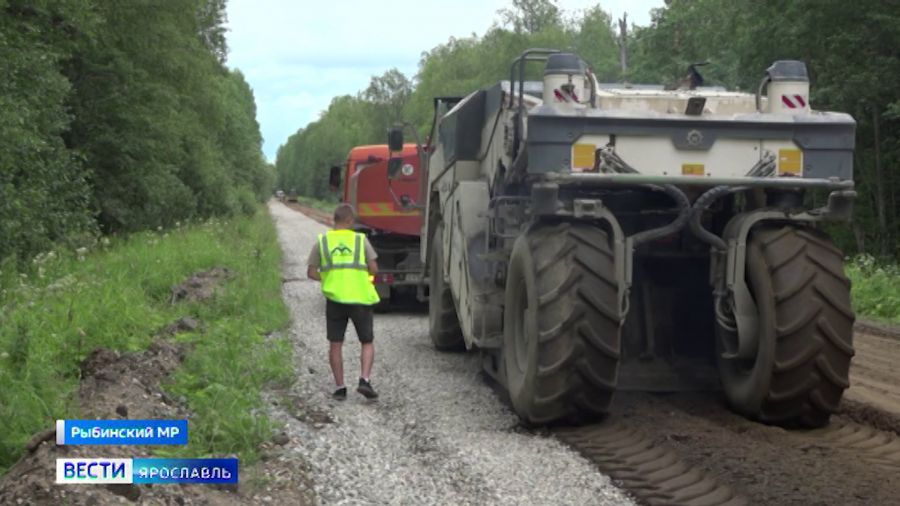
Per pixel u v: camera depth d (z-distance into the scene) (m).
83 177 18.20
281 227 46.38
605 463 5.81
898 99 22.52
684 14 37.53
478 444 6.37
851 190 6.48
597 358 6.28
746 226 6.55
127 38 21.83
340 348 8.00
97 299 9.41
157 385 6.88
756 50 25.36
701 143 6.36
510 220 7.47
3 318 7.94
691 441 6.12
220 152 44.03
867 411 7.05
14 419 5.58
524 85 7.86
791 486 5.12
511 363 7.01
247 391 7.39
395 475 5.67
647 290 7.42
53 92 16.53
